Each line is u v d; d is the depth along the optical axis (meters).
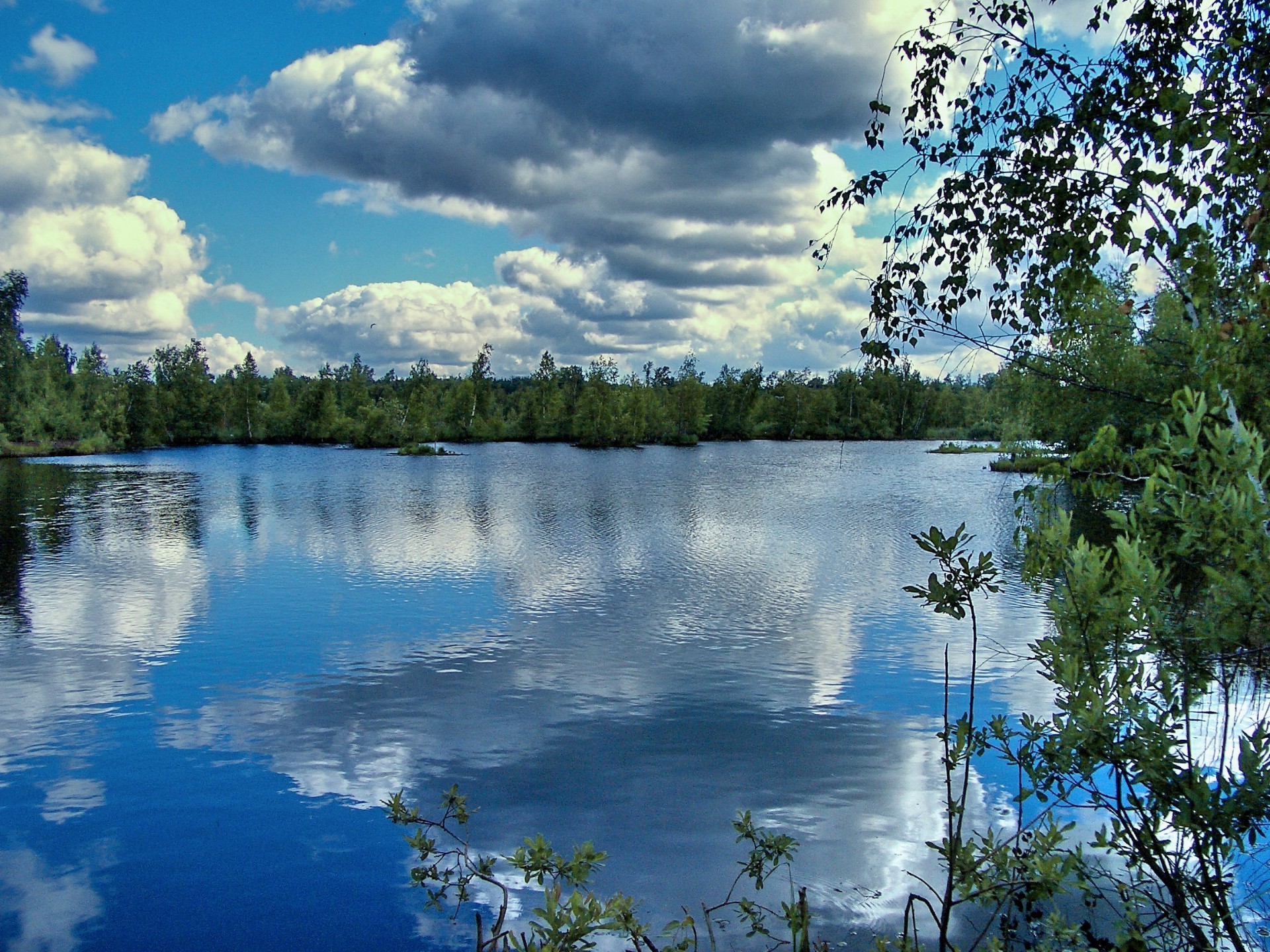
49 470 54.72
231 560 21.92
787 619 15.62
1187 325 3.68
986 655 13.17
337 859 7.29
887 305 4.44
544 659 13.13
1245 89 3.77
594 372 98.12
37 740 9.91
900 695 11.34
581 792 8.49
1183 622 3.06
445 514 31.80
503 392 138.00
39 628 15.11
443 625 15.30
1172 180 3.42
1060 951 3.66
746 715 10.65
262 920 6.42
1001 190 4.07
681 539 25.69
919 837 7.51
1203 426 3.29
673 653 13.47
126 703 11.21
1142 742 2.78
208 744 9.78
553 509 33.38
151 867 7.18
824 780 8.70
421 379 105.62
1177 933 3.25
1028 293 4.18
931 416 101.88
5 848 7.51
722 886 6.77
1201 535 2.95
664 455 75.00
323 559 22.11
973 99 4.36
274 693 11.55
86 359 90.25
